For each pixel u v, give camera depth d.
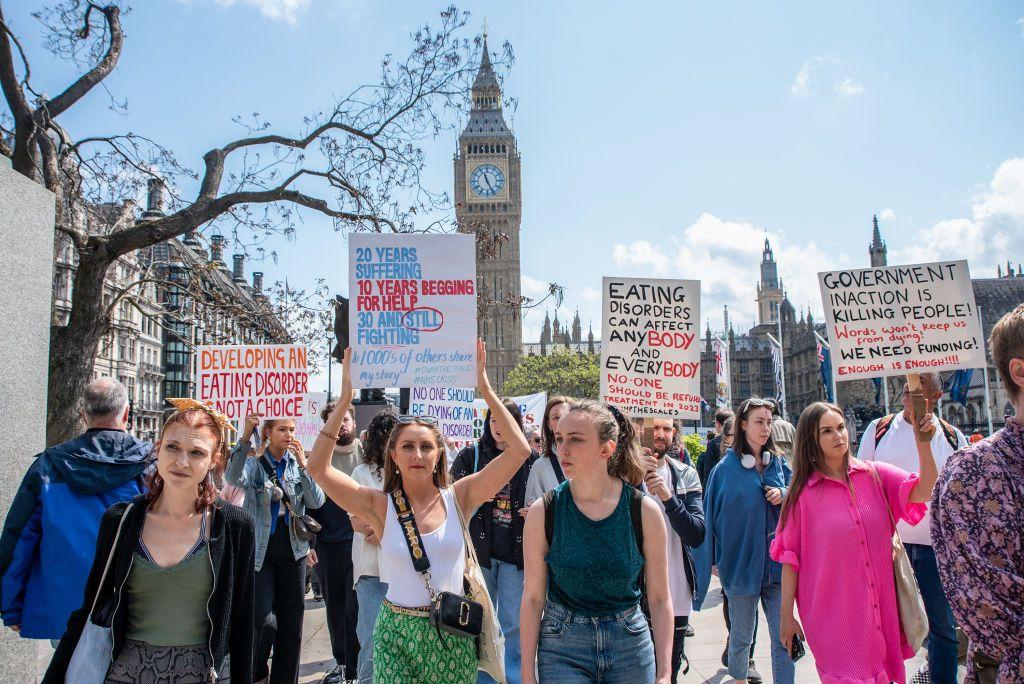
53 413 10.75
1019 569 2.62
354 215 13.94
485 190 123.25
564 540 3.71
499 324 124.69
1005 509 2.62
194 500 3.57
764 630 8.62
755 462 6.22
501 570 6.45
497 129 125.06
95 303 11.37
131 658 3.39
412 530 4.02
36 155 10.76
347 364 4.33
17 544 4.97
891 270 6.21
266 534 6.13
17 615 4.97
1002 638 2.57
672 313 7.09
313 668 7.94
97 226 13.83
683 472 6.28
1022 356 2.69
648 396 6.96
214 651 3.48
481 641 4.11
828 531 4.61
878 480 4.73
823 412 4.71
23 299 6.11
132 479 5.26
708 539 6.46
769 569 5.96
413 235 5.24
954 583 2.69
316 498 6.57
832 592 4.57
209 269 14.75
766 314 174.25
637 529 3.73
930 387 6.08
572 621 3.68
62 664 3.41
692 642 8.40
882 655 4.45
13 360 5.98
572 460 3.71
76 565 4.94
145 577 3.43
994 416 55.19
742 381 148.00
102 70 11.85
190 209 12.23
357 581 6.20
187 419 3.55
